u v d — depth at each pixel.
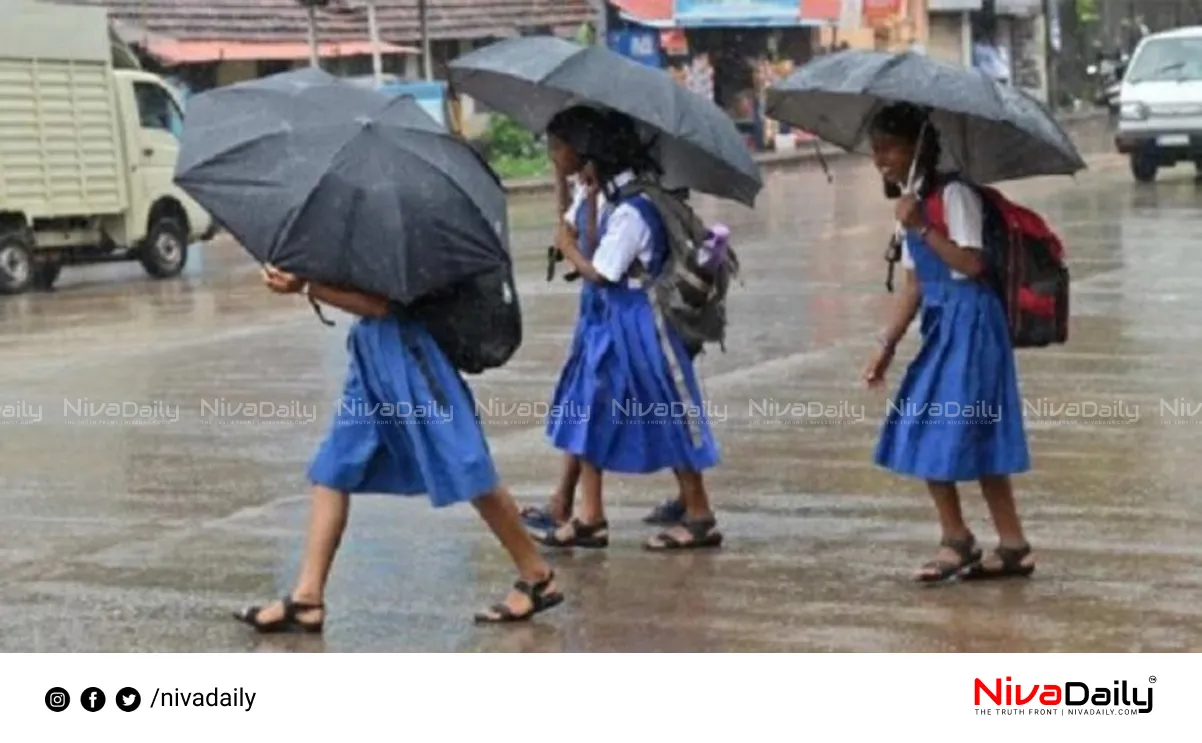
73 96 24.17
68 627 7.79
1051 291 7.93
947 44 57.84
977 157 8.05
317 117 7.20
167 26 37.12
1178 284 18.62
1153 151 32.59
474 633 7.60
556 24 44.59
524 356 15.41
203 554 9.12
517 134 42.25
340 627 7.71
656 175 8.68
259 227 6.98
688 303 8.60
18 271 23.44
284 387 14.37
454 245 7.11
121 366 15.74
